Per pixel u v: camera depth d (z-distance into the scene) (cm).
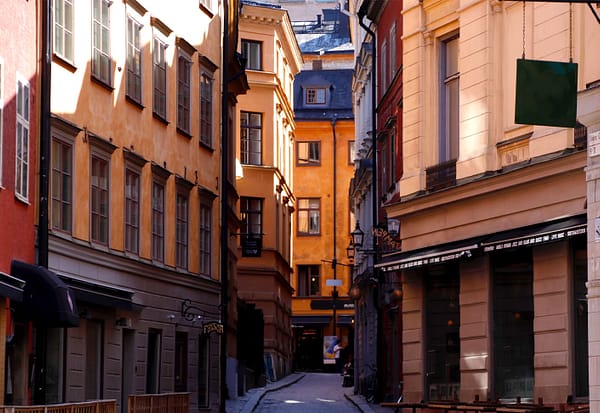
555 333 2402
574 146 2350
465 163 2728
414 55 3020
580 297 2356
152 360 3262
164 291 3331
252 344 5228
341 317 8288
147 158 3203
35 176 2477
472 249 2533
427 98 2970
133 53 3112
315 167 8481
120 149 2988
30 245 2430
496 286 2642
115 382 2933
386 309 4194
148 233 3206
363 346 5066
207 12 3794
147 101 3216
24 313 2291
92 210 2820
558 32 2405
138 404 2334
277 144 6256
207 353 3728
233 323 4500
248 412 3791
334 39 9312
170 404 2644
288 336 7119
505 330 2609
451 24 2880
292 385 6019
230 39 4272
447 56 2945
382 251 3872
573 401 2338
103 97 2881
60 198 2631
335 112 8494
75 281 2623
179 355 3484
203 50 3747
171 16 3444
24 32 2394
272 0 10019
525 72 1709
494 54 2662
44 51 2506
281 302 6519
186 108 3584
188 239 3566
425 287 2945
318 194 8462
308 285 8406
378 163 4506
